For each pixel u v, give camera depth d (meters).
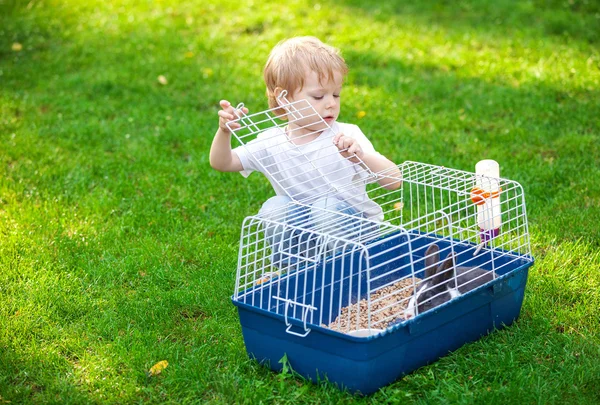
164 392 2.86
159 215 4.59
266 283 3.10
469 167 5.13
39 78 7.25
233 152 3.58
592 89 6.45
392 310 3.30
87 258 4.05
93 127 6.08
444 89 6.63
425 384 2.83
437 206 4.64
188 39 8.26
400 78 6.98
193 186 5.07
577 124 5.79
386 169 3.50
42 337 3.28
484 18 8.56
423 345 2.90
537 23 8.26
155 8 9.29
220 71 7.30
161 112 6.49
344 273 3.45
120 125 6.17
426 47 7.77
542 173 4.93
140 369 3.00
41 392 2.90
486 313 3.13
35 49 8.02
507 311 3.23
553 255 3.84
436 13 8.82
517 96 6.39
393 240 3.66
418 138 5.66
